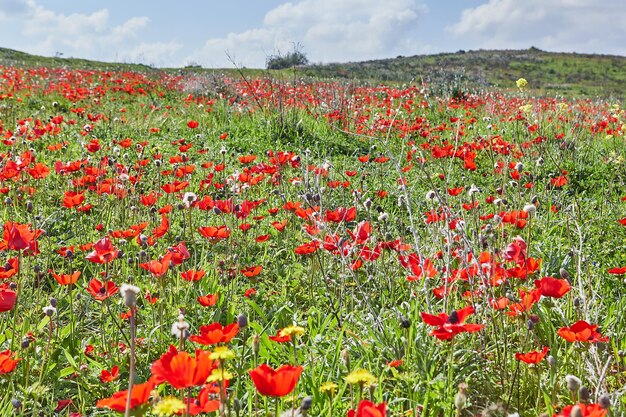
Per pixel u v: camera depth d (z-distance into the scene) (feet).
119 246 15.20
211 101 41.04
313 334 10.68
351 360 9.62
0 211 17.95
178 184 15.74
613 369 9.60
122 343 11.18
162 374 5.45
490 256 10.14
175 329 6.64
